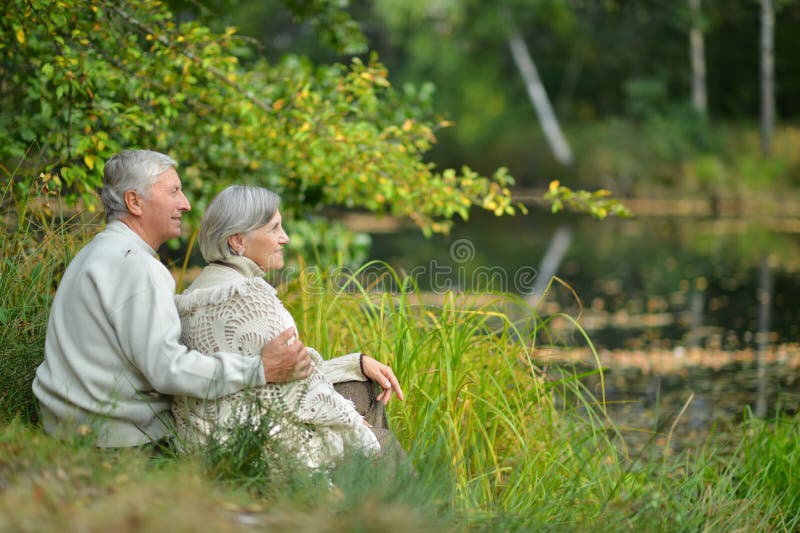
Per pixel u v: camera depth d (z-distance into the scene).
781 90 67.69
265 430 6.00
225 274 6.34
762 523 7.99
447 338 8.54
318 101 11.53
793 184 56.00
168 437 6.23
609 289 26.55
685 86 66.31
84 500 4.80
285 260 13.94
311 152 11.38
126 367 6.06
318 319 8.77
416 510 5.62
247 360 5.98
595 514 7.11
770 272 29.47
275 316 6.17
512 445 8.70
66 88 9.46
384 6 59.41
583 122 64.50
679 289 26.44
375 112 12.83
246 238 6.39
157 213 6.39
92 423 6.01
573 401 13.02
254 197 6.39
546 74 68.25
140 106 10.89
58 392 6.06
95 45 10.62
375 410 7.03
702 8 63.38
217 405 6.12
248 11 55.00
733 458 9.62
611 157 58.31
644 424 12.85
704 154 58.25
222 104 11.30
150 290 6.00
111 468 5.43
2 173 10.00
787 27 68.31
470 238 41.22
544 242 39.62
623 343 18.91
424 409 8.16
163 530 4.30
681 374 16.17
